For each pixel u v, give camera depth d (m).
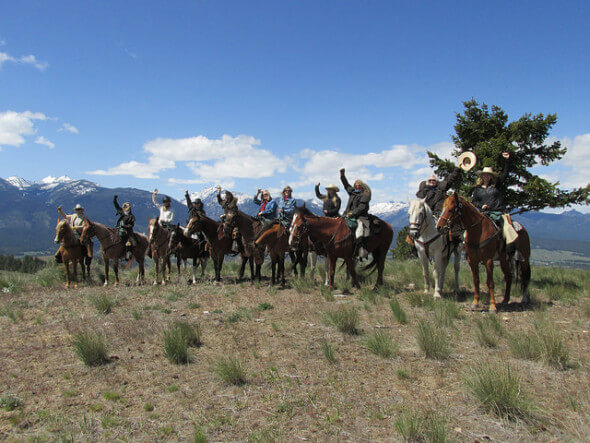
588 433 3.76
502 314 8.42
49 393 4.95
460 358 5.90
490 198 9.18
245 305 9.72
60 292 11.91
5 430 4.06
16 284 13.12
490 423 4.04
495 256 8.87
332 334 7.20
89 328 7.80
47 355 6.33
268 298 10.44
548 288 10.59
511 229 8.69
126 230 13.14
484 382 4.47
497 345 6.43
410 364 5.69
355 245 10.78
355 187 11.09
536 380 5.03
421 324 6.80
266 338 7.02
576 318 8.10
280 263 12.40
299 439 3.79
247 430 3.98
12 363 5.99
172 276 15.13
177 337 6.19
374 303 9.55
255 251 12.37
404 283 12.52
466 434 3.83
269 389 4.94
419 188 11.44
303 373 5.42
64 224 12.58
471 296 10.21
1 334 7.58
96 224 13.15
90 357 5.86
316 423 4.06
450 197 8.48
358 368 5.58
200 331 7.13
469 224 8.55
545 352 5.59
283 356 6.10
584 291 10.56
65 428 4.08
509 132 24.41
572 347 6.25
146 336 7.20
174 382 5.21
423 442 3.69
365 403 4.51
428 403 4.47
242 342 6.80
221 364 5.33
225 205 12.58
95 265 16.77
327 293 10.37
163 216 13.46
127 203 13.55
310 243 11.12
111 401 4.70
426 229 9.84
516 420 4.04
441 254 9.90
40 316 9.01
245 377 5.28
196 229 12.23
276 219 11.61
